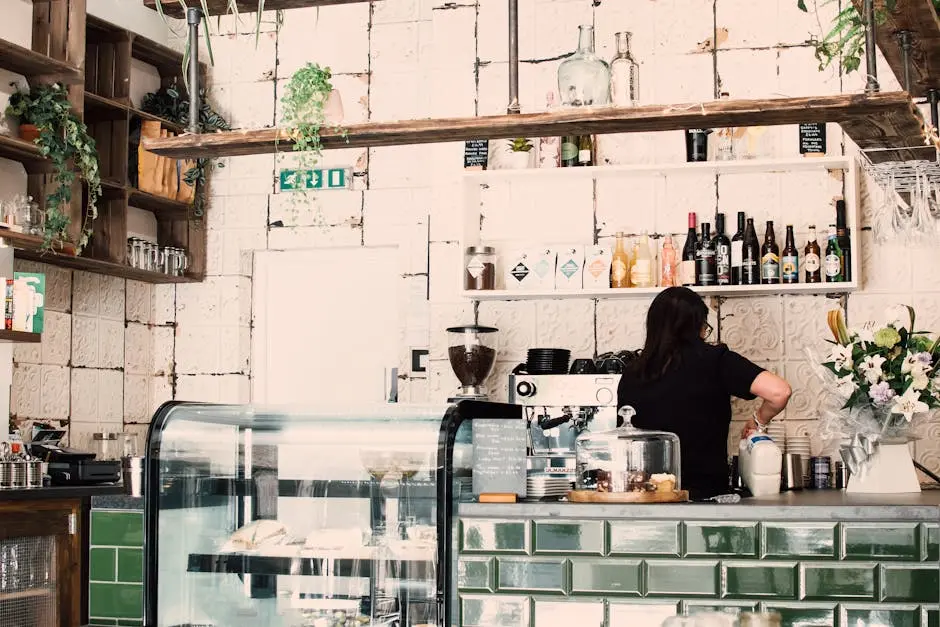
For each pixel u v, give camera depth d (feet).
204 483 10.72
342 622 10.32
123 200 18.84
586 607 10.35
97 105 18.42
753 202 16.78
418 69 20.77
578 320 17.33
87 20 18.19
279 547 10.53
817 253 16.17
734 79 17.06
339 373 20.99
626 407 11.35
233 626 10.57
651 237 17.08
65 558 15.15
